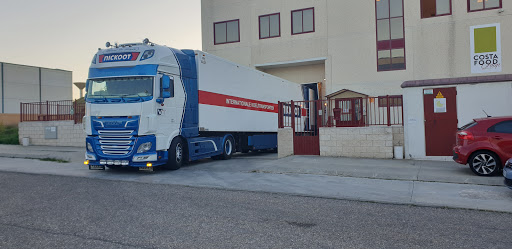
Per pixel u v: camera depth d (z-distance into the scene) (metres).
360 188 8.82
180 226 5.64
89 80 11.28
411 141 13.66
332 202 7.43
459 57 22.64
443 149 13.28
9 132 26.55
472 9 22.47
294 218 6.16
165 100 11.24
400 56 23.75
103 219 6.02
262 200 7.57
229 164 13.58
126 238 5.05
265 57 27.19
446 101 13.25
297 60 26.22
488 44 22.11
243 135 17.09
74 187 8.94
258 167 12.01
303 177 10.42
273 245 4.78
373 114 14.78
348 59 24.84
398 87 23.72
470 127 10.34
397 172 10.72
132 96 10.72
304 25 26.20
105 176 10.67
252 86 17.31
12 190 8.52
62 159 14.69
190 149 12.56
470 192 8.30
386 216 6.32
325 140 14.95
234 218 6.12
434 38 23.11
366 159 13.84
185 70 12.30
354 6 24.81
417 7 23.47
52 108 20.95
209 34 28.78
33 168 12.32
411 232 5.37
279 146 15.65
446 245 4.79
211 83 13.70
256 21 27.50
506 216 6.33
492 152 10.02
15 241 4.92
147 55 10.97
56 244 4.80
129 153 10.63
